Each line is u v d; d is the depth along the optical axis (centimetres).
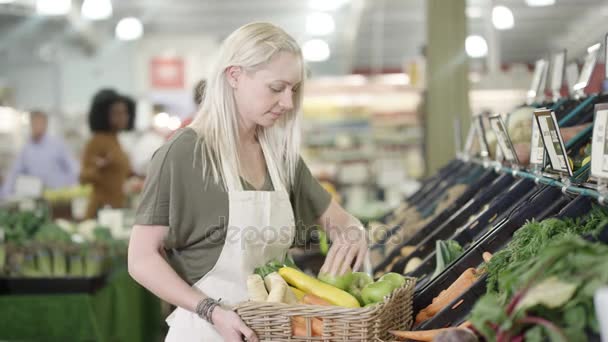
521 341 143
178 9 1298
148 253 199
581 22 1365
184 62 1349
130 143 1084
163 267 196
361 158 1098
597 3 1227
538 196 214
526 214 214
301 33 1466
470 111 520
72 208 759
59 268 406
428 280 244
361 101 1088
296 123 223
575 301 141
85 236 495
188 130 207
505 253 189
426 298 216
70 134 1211
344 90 1027
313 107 1091
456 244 251
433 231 301
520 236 188
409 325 206
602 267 141
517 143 288
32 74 1403
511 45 1566
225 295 206
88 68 1394
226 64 201
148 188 203
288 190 228
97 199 696
